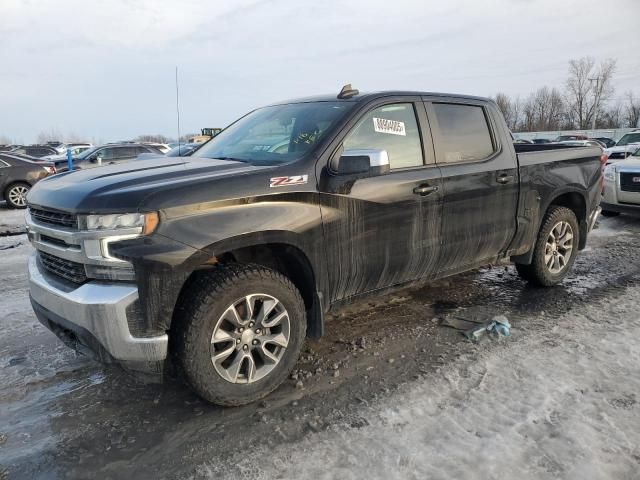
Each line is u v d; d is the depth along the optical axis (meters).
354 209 3.28
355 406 2.94
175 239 2.59
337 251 3.24
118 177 2.94
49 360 3.65
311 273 3.16
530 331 3.95
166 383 3.28
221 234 2.71
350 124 3.38
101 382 3.32
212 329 2.74
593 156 5.25
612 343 3.67
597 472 2.31
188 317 2.69
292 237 2.99
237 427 2.77
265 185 2.91
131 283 2.56
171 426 2.81
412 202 3.58
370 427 2.72
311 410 2.91
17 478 2.41
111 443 2.67
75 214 2.61
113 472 2.45
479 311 4.43
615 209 8.73
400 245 3.58
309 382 3.23
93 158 16.12
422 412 2.84
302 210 3.03
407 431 2.67
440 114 3.97
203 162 3.39
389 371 3.36
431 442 2.56
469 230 4.03
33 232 3.12
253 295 2.87
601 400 2.90
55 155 26.22
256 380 2.95
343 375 3.32
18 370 3.49
